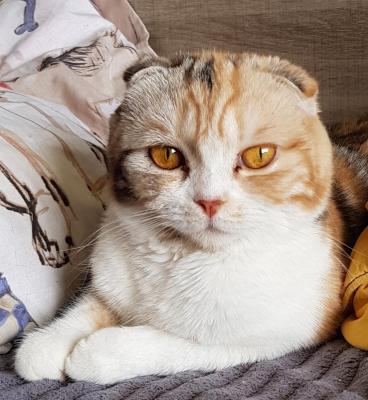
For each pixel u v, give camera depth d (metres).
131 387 0.34
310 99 0.36
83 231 0.43
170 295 0.37
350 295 0.39
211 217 0.35
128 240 0.39
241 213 0.35
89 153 0.47
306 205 0.36
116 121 0.38
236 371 0.36
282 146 0.35
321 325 0.38
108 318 0.40
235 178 0.35
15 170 0.41
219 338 0.37
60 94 0.56
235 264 0.36
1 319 0.38
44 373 0.36
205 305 0.37
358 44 0.57
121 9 0.63
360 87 0.58
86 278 0.42
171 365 0.36
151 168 0.36
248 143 0.35
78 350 0.36
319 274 0.38
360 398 0.32
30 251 0.39
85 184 0.45
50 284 0.40
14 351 0.38
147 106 0.36
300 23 0.58
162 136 0.35
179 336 0.37
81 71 0.57
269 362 0.37
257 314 0.36
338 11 0.57
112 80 0.57
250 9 0.60
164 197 0.35
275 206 0.35
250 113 0.35
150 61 0.39
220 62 0.37
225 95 0.35
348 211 0.44
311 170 0.36
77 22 0.61
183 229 0.35
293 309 0.37
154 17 0.63
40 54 0.59
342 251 0.41
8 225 0.38
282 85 0.36
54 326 0.39
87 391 0.34
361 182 0.47
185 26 0.62
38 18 0.62
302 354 0.38
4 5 0.63
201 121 0.35
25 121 0.46
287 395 0.33
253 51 0.60
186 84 0.36
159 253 0.38
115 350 0.35
